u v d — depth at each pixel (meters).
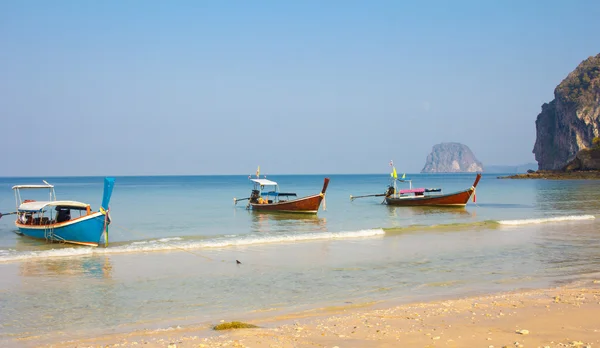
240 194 80.75
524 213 43.66
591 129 177.62
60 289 15.91
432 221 37.22
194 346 9.99
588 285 16.12
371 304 13.88
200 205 54.09
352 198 60.38
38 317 12.92
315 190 96.06
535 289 15.55
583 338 9.89
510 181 150.12
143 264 20.00
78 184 156.88
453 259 20.95
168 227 33.62
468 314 12.15
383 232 29.56
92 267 19.42
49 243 26.22
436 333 10.51
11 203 57.69
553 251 22.98
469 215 42.31
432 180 177.75
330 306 13.72
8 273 18.34
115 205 54.19
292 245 24.92
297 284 16.42
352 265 19.66
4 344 10.85
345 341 10.07
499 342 9.76
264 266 19.50
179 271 18.61
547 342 9.65
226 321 12.38
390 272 18.31
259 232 31.02
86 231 24.70
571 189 89.19
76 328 11.99
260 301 14.36
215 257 21.53
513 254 22.17
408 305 13.48
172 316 12.95
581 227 32.53
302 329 11.11
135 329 11.84
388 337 10.29
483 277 17.45
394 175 54.88
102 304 14.14
